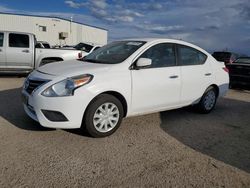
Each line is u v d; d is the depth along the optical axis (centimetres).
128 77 466
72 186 312
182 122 573
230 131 538
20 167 345
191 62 588
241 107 767
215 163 390
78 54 1134
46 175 330
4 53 1025
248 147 459
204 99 630
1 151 384
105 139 450
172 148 432
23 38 1057
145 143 445
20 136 439
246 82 1080
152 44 518
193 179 342
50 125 421
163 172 354
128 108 478
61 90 414
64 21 4741
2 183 309
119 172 348
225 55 1905
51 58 1104
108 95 449
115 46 554
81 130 478
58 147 407
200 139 483
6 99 685
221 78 658
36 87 434
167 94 530
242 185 336
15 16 4309
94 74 437
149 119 577
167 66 533
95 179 329
